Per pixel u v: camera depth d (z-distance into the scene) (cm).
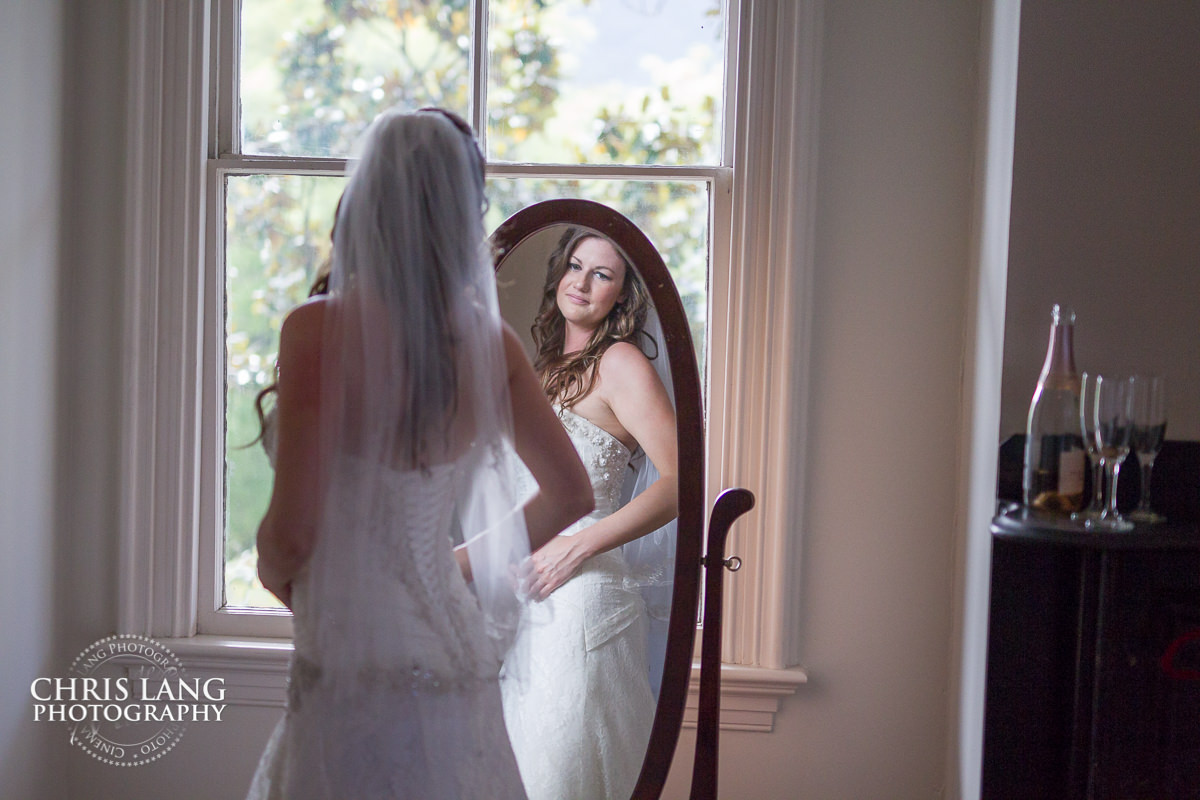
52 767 209
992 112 188
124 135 208
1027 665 169
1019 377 170
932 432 209
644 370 173
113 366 211
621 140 214
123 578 211
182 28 206
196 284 211
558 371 176
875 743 212
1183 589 162
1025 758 170
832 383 209
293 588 138
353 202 133
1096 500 166
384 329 130
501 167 212
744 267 205
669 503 174
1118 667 165
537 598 174
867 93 206
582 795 173
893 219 207
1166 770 165
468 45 215
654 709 173
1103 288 167
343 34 216
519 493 170
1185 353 166
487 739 138
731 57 211
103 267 210
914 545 210
